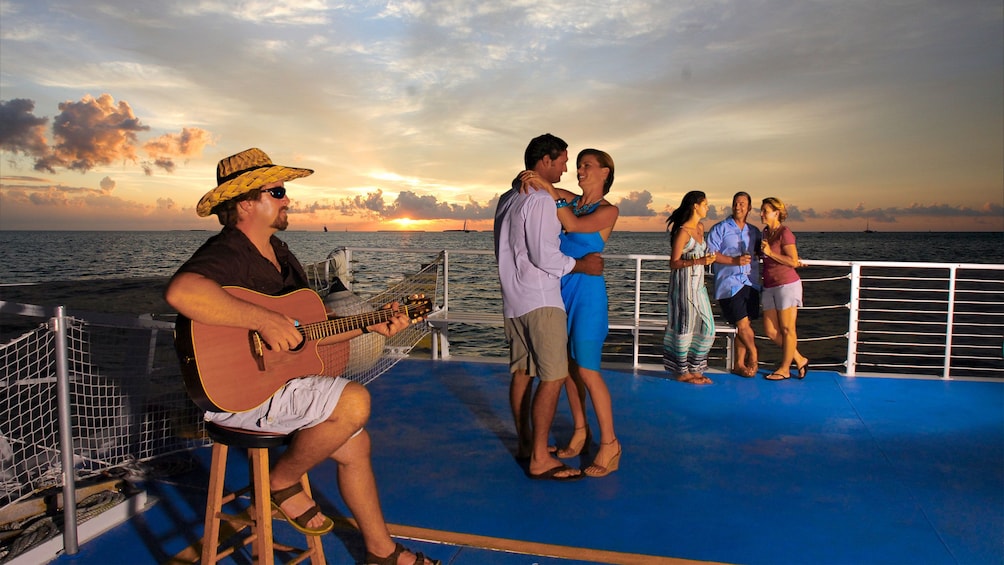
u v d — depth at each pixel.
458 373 6.00
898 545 2.90
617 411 4.89
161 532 2.99
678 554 2.81
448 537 2.93
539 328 3.42
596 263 3.64
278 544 2.63
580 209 3.69
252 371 2.12
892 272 37.22
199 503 3.30
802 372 5.85
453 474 3.72
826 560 2.77
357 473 2.35
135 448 3.84
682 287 5.45
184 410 4.14
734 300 5.71
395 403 5.10
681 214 5.39
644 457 3.98
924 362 12.57
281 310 2.24
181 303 1.91
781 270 5.66
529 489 3.51
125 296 19.50
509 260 3.49
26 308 3.11
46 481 3.25
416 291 6.46
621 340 12.98
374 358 5.77
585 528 3.06
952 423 4.60
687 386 5.58
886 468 3.79
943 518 3.16
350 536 2.95
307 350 2.32
